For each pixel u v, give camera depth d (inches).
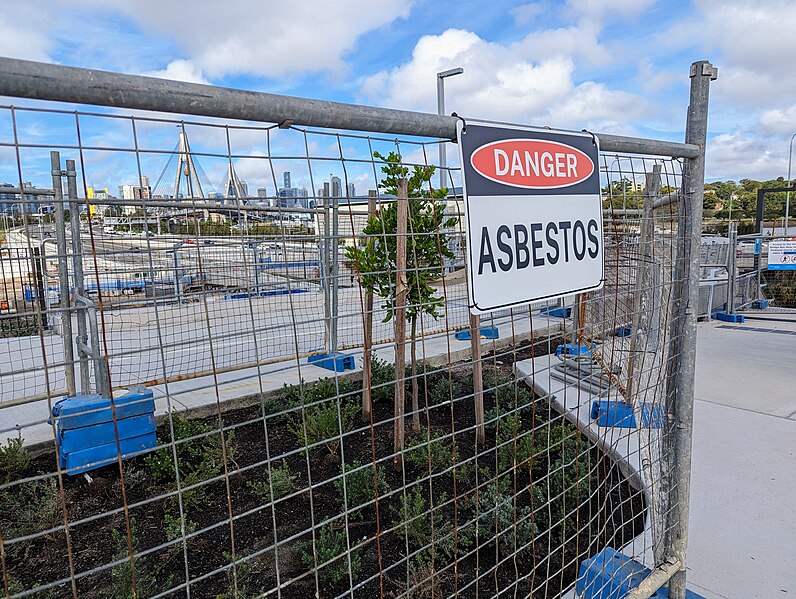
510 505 126.3
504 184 72.7
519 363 260.7
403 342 117.0
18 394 211.2
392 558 115.3
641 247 173.5
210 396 207.8
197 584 107.3
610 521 128.4
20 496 137.3
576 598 96.3
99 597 104.6
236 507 135.5
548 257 79.7
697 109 94.8
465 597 103.6
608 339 227.3
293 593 104.7
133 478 145.9
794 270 424.8
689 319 98.5
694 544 120.8
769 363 261.9
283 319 320.8
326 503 137.0
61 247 167.8
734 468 154.6
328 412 177.3
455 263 129.0
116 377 231.9
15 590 103.6
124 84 43.3
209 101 47.7
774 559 115.6
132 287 245.9
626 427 165.5
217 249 240.4
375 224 156.6
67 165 164.2
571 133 81.0
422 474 150.1
